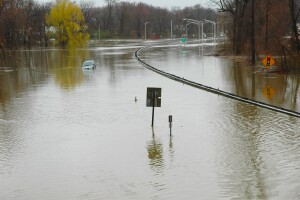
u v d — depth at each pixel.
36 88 44.50
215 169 19.42
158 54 93.81
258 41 67.56
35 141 24.25
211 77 48.97
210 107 32.62
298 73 49.09
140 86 44.62
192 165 19.97
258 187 17.42
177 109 32.06
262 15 70.56
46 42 124.81
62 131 26.34
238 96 35.88
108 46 131.38
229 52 84.38
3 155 21.83
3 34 85.81
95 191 17.36
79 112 31.70
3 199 16.73
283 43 54.81
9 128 27.20
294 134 24.42
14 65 71.25
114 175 18.95
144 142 23.72
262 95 36.16
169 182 18.09
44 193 17.25
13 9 96.56
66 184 18.08
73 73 58.66
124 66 68.12
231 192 17.03
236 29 81.38
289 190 17.08
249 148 22.17
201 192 17.08
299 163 19.80
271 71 52.00
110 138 24.64
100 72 59.50
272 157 20.70
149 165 20.09
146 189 17.44
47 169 19.80
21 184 18.12
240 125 26.83
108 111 31.83
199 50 105.50
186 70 57.44
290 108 30.50
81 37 128.62
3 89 44.06
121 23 194.00
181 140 23.95
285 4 62.72
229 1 93.31
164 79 50.12
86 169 19.72
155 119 29.03
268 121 27.61
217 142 23.38
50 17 127.25
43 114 31.19
